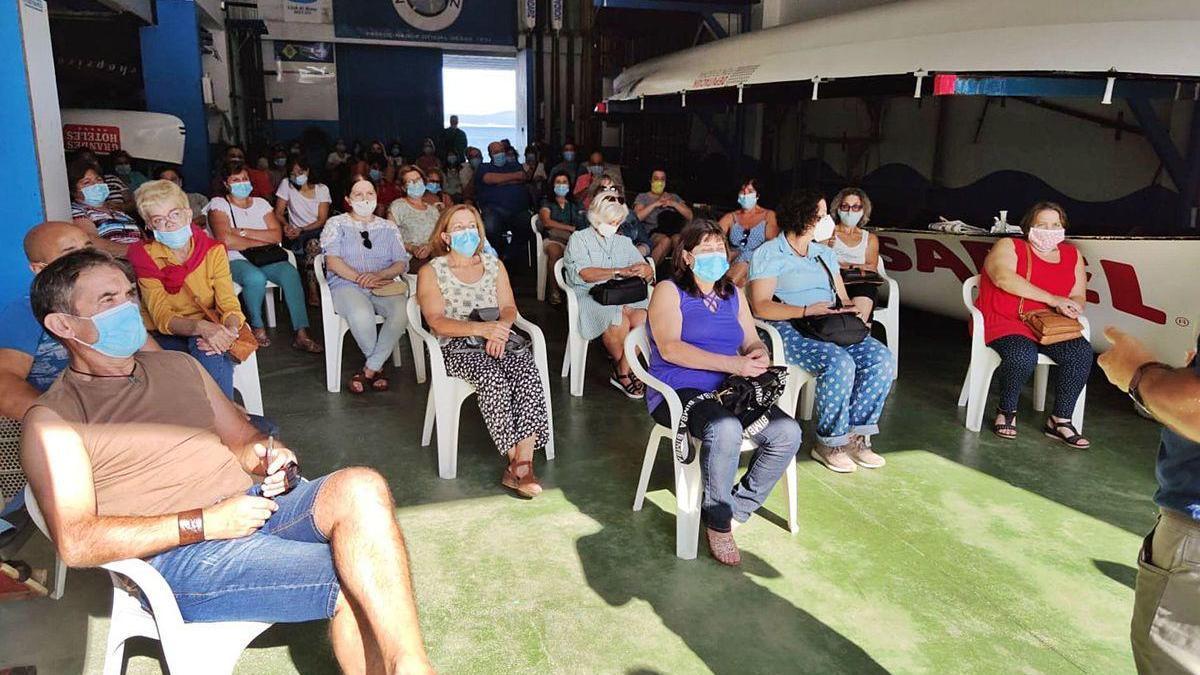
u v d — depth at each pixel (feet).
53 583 8.71
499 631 8.13
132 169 26.63
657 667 7.62
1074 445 13.05
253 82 45.57
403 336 18.67
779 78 19.86
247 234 17.93
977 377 13.60
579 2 46.06
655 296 10.46
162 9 31.55
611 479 11.73
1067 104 21.08
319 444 12.75
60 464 5.82
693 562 9.50
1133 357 5.30
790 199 12.84
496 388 11.02
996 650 7.96
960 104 24.57
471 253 12.12
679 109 30.25
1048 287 13.30
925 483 11.67
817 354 12.12
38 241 8.93
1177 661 5.07
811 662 7.73
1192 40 13.01
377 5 47.19
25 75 12.00
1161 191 19.07
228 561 6.23
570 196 25.66
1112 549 9.89
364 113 49.01
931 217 23.02
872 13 18.86
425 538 9.93
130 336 6.25
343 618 6.34
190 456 6.70
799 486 11.54
